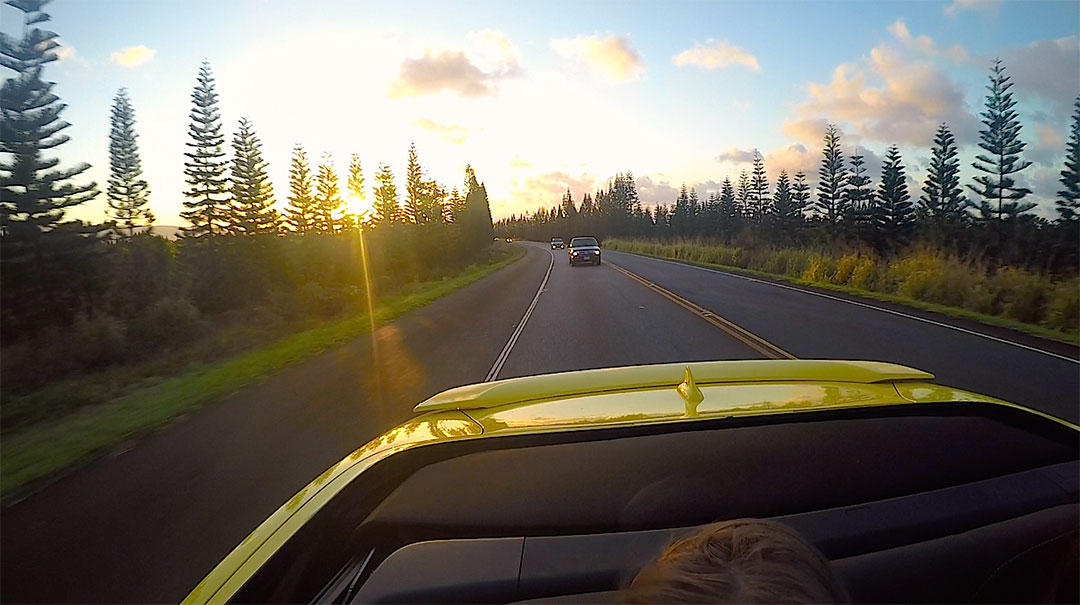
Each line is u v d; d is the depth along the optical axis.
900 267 19.78
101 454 6.31
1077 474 2.14
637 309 16.47
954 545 1.86
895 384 2.35
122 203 36.88
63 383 11.41
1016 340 10.42
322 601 1.65
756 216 83.56
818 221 56.59
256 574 1.56
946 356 9.16
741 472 2.04
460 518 1.94
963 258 19.14
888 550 1.87
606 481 2.00
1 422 8.53
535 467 2.00
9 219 19.45
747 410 2.06
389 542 1.91
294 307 19.72
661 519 1.94
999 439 2.16
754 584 0.97
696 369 2.55
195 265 23.91
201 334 15.86
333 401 8.10
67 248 18.97
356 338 14.05
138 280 20.61
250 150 38.38
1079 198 39.38
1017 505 2.01
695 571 1.02
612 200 144.88
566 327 13.77
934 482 2.10
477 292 25.08
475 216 62.75
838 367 2.55
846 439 2.12
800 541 1.13
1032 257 36.31
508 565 1.71
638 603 1.02
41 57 22.55
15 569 3.88
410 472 1.97
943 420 2.15
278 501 4.72
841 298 17.73
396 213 62.59
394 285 28.41
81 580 3.68
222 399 8.59
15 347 12.76
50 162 21.59
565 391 2.37
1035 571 1.80
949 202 49.06
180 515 4.56
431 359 10.81
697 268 35.62
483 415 2.20
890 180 50.69
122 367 13.02
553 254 71.31
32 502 5.06
